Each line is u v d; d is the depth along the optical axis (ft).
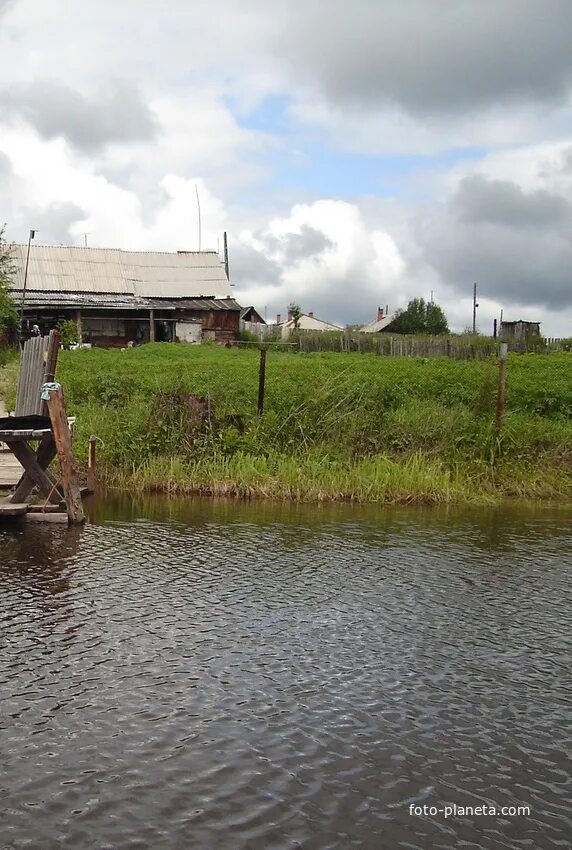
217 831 12.80
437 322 255.70
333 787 14.05
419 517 37.86
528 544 32.48
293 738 15.60
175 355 117.80
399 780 14.33
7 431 33.50
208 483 42.34
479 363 99.55
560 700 17.70
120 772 14.28
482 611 23.53
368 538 32.81
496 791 14.14
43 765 14.42
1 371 96.22
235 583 25.59
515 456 47.19
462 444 48.11
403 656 19.88
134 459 45.01
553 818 13.46
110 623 21.50
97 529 33.06
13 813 13.03
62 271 167.43
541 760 15.19
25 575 25.90
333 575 26.86
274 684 17.97
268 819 13.12
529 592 25.55
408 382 64.08
